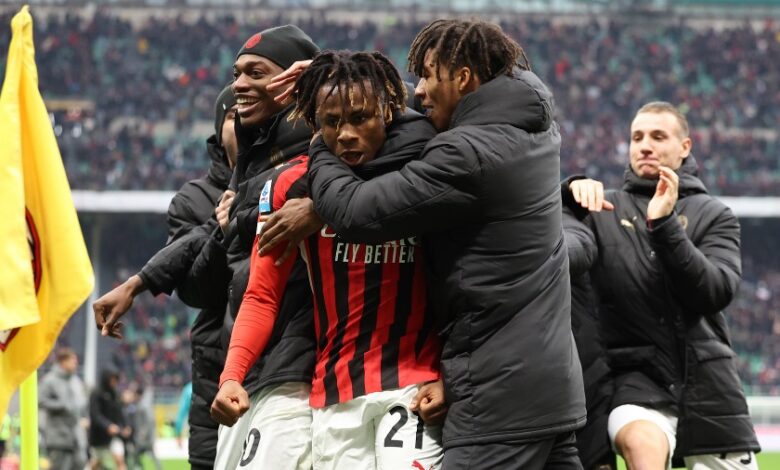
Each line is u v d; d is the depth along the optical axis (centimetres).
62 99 4912
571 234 497
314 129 421
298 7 5488
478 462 379
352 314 405
